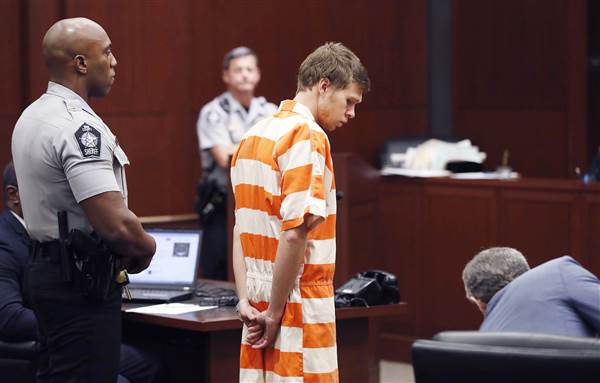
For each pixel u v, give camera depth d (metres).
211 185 14.44
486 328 7.81
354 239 13.88
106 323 8.29
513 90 19.81
